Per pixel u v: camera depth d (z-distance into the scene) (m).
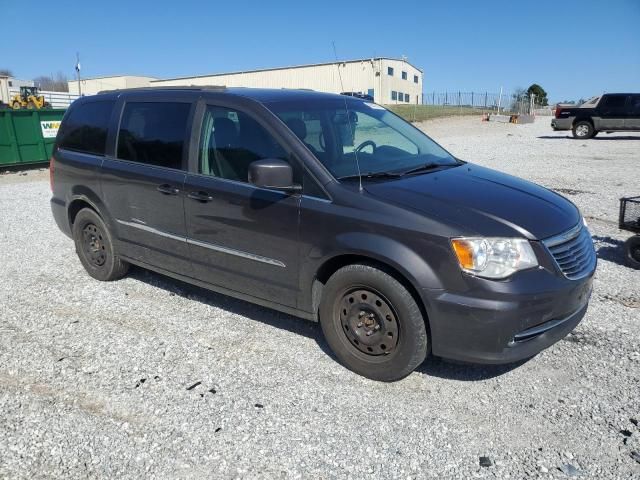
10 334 4.29
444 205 3.32
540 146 19.61
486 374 3.60
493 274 3.07
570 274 3.31
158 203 4.50
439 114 40.25
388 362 3.43
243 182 3.95
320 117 4.12
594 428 3.03
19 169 15.33
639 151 17.61
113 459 2.84
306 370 3.69
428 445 2.92
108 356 3.92
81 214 5.34
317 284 3.71
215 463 2.81
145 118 4.73
